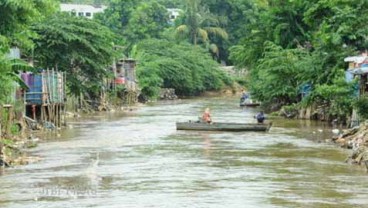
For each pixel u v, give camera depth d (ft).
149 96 362.33
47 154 124.47
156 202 81.25
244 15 492.54
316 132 166.91
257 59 272.10
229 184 93.04
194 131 172.45
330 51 188.75
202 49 451.53
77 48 242.37
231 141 147.95
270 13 260.21
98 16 469.16
